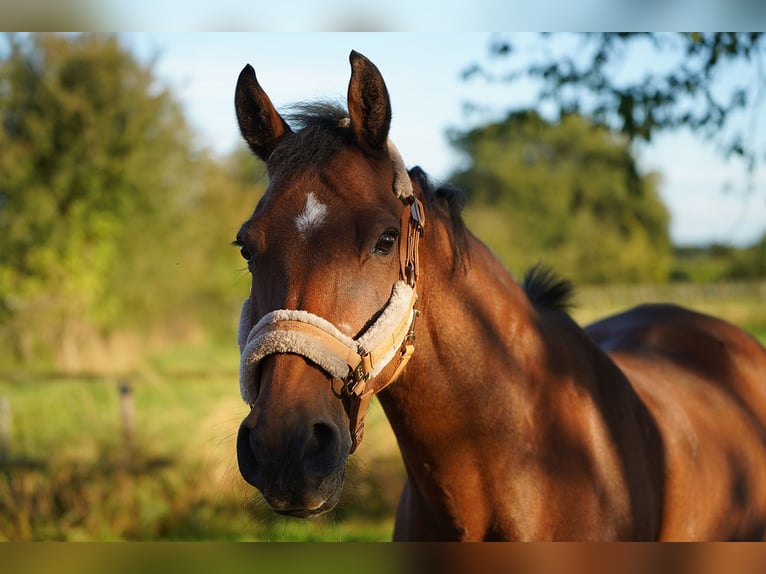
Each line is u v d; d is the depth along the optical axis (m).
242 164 22.36
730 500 3.15
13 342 16.05
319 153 2.31
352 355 2.17
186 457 7.83
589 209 34.59
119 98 17.56
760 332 19.58
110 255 17.53
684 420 3.12
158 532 6.92
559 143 33.97
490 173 36.91
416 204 2.43
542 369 2.66
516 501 2.52
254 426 2.05
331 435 2.10
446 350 2.52
